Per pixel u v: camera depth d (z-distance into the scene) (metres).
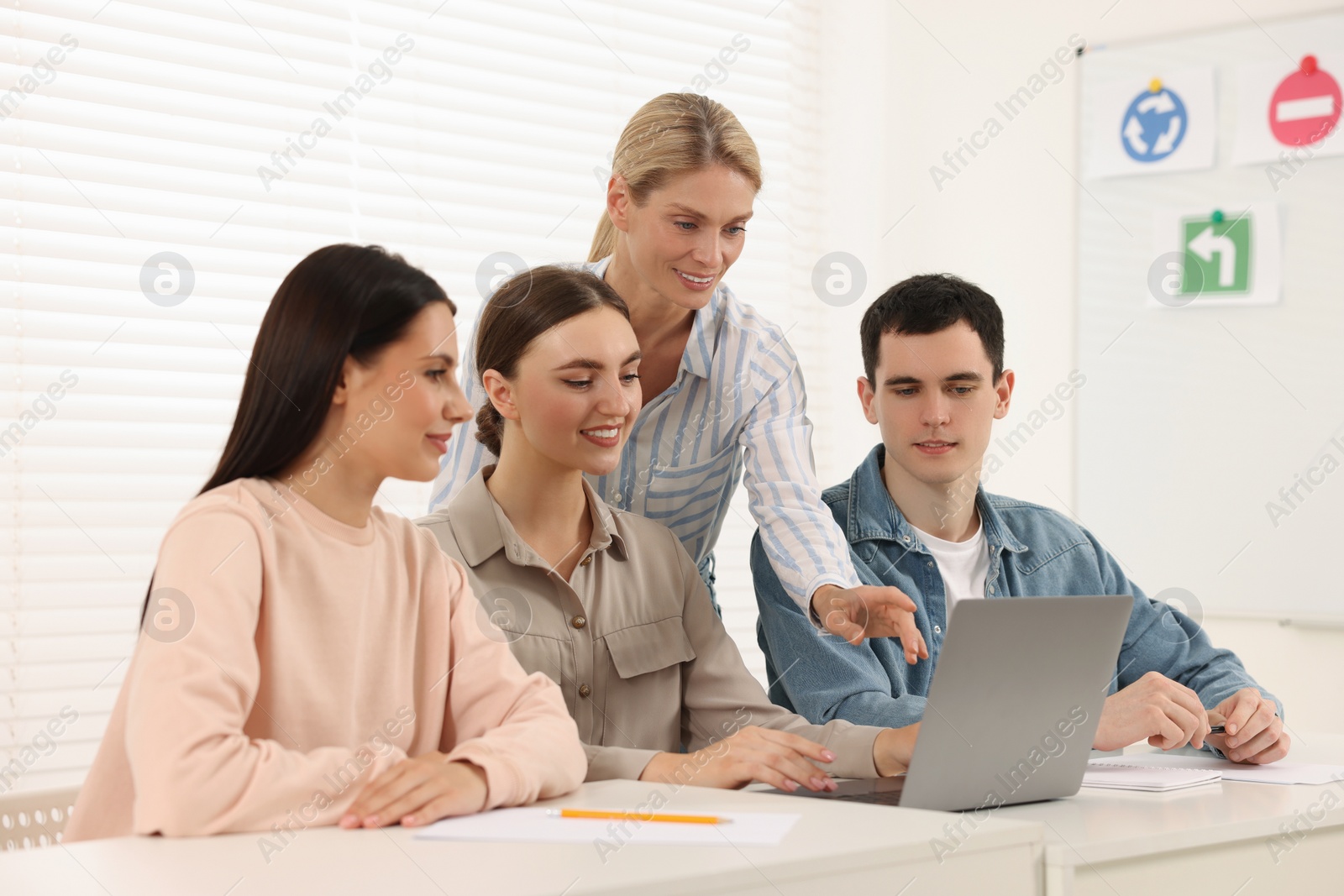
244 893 0.67
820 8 2.99
